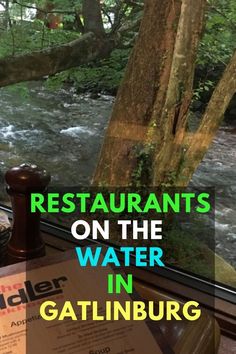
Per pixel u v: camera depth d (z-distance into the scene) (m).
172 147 1.86
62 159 2.82
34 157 2.94
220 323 1.15
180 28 1.73
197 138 1.84
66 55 2.27
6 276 0.84
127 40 2.22
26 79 2.30
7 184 0.95
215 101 1.78
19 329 0.72
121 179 1.87
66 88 2.65
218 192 2.28
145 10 1.82
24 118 3.04
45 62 2.27
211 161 2.34
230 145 2.20
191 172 1.88
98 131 2.75
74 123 2.80
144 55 1.85
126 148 1.90
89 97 2.61
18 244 0.96
